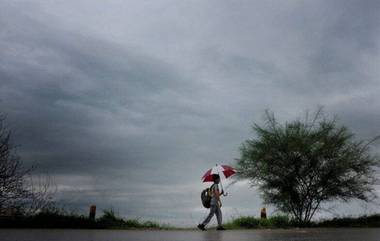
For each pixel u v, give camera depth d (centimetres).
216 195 1526
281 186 2050
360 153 2030
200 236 1102
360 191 2019
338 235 1099
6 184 1318
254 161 2091
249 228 1789
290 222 1952
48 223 1427
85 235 1056
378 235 1088
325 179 1994
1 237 921
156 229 1608
